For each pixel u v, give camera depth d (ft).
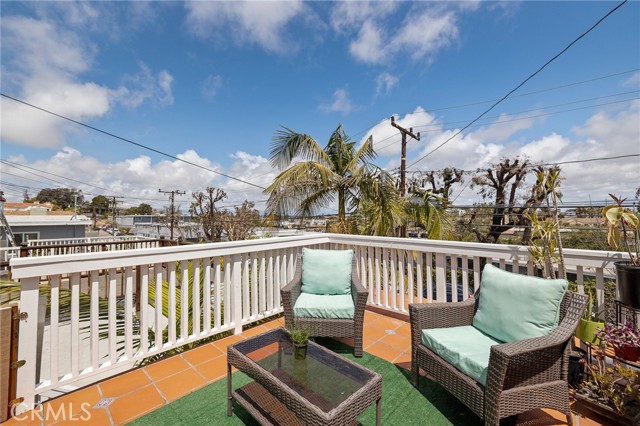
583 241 20.26
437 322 6.85
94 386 7.07
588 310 6.97
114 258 7.13
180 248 8.41
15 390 5.98
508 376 5.05
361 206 20.47
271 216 21.02
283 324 11.12
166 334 10.21
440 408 6.19
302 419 4.24
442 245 9.95
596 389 6.08
